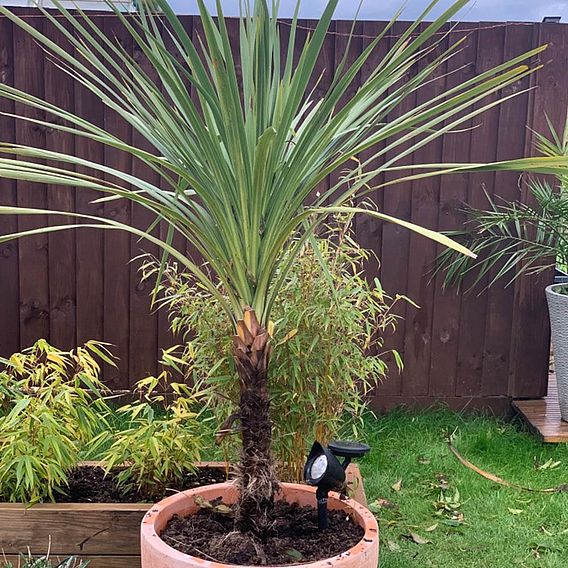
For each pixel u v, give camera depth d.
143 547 1.46
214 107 1.24
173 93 1.36
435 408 3.70
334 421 2.22
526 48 3.41
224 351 2.09
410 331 3.64
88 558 1.99
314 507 1.69
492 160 3.50
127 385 3.63
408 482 2.88
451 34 3.39
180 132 1.38
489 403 3.72
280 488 1.65
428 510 2.63
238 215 1.34
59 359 2.22
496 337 3.68
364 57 1.22
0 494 2.06
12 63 3.35
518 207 3.51
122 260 3.54
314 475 1.53
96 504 2.01
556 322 3.33
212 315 2.14
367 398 3.67
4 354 3.58
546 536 2.43
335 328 2.09
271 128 1.06
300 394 2.07
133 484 2.15
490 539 2.41
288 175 1.32
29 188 3.45
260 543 1.49
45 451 1.98
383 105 1.44
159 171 1.39
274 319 2.09
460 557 2.29
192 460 2.17
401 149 3.46
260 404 1.49
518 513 2.60
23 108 3.37
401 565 2.23
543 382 3.72
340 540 1.52
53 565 1.98
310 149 1.33
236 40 3.26
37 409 2.04
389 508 2.65
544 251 3.42
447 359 3.68
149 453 2.10
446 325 3.65
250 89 1.38
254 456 1.50
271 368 2.08
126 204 3.49
